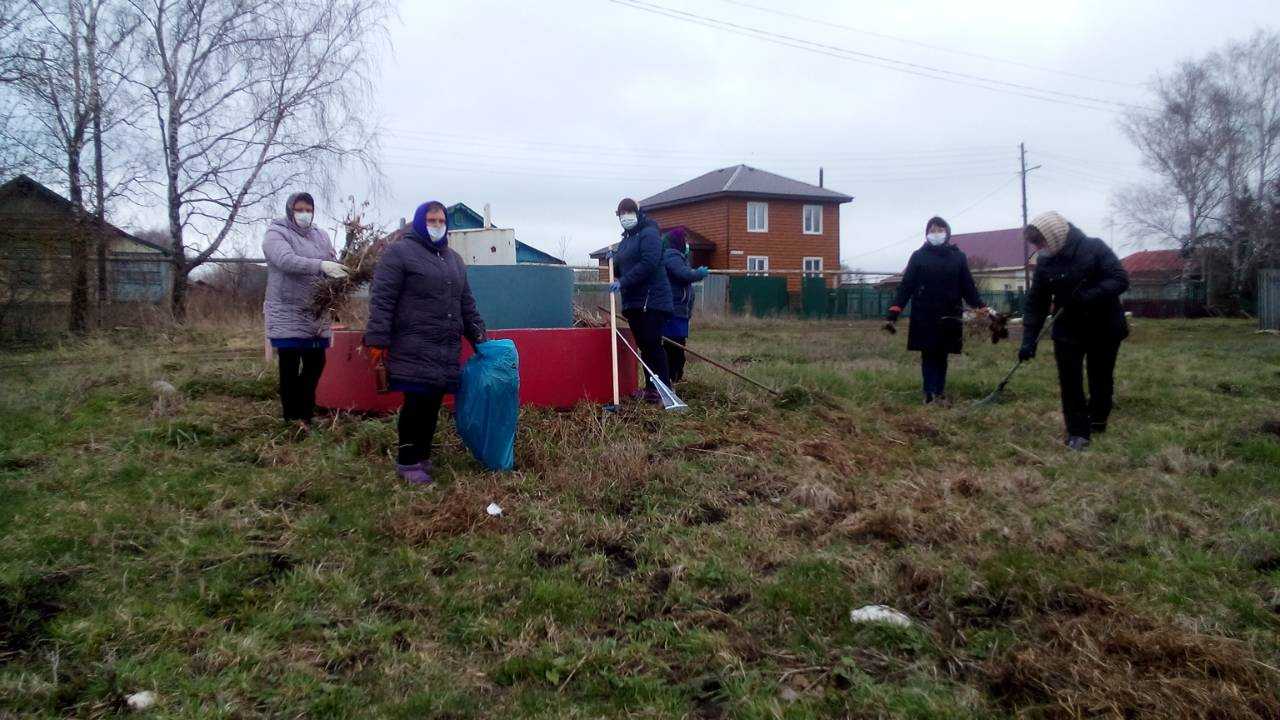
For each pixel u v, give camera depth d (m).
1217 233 35.91
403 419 5.09
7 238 12.80
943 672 3.15
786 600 3.68
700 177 42.78
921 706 2.89
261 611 3.55
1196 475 5.48
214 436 5.81
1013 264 67.81
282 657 3.21
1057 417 7.23
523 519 4.62
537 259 23.42
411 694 3.02
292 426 6.00
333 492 4.88
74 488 4.83
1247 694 2.88
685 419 6.59
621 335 6.98
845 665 3.18
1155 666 3.07
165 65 15.69
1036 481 5.31
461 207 20.62
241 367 8.38
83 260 13.58
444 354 5.06
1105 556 4.14
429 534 4.36
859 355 12.90
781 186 39.38
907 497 5.02
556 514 4.67
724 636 3.40
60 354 10.83
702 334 19.02
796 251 39.22
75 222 13.58
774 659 3.27
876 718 2.86
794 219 39.12
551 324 6.96
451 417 6.20
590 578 3.94
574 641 3.37
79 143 14.52
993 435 6.68
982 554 4.06
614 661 3.24
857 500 4.98
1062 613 3.53
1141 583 3.75
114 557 3.92
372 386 6.41
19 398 6.93
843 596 3.71
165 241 17.11
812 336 18.25
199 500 4.67
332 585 3.78
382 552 4.18
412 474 5.11
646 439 6.08
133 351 11.26
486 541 4.30
